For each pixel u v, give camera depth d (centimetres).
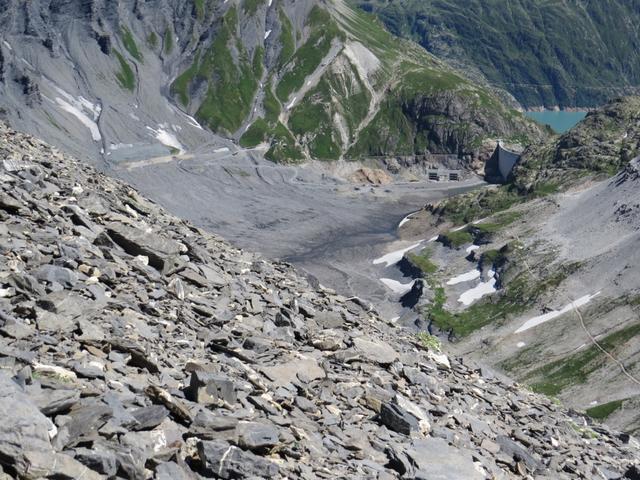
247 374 2048
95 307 2055
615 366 15350
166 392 1659
